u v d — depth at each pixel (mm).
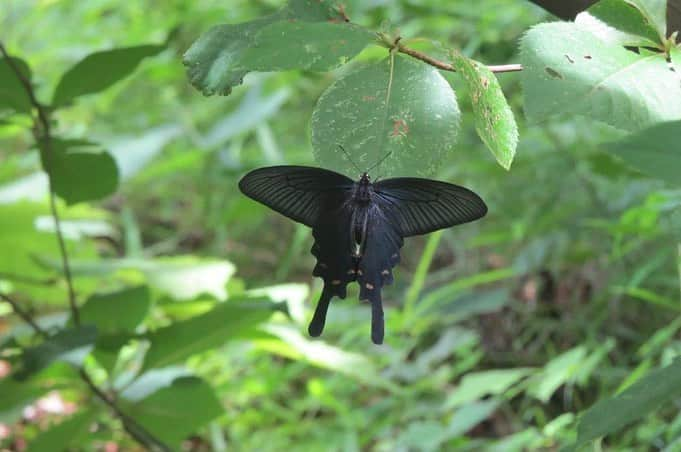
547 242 2512
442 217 1168
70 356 1394
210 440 2459
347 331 2633
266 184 1168
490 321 2742
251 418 2451
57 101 1430
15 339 1512
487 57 2500
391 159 1121
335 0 1166
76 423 1561
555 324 2598
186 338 1499
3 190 2781
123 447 2129
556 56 1091
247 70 1130
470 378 2225
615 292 2279
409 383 2533
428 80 1130
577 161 2666
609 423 1103
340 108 1127
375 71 1133
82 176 1480
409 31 2523
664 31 1116
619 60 1096
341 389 2518
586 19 1124
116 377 1672
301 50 1107
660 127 1069
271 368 2627
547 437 2092
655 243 2502
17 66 1418
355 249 1166
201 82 1148
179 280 1860
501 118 1113
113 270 1912
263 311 1486
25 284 2066
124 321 1535
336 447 2289
